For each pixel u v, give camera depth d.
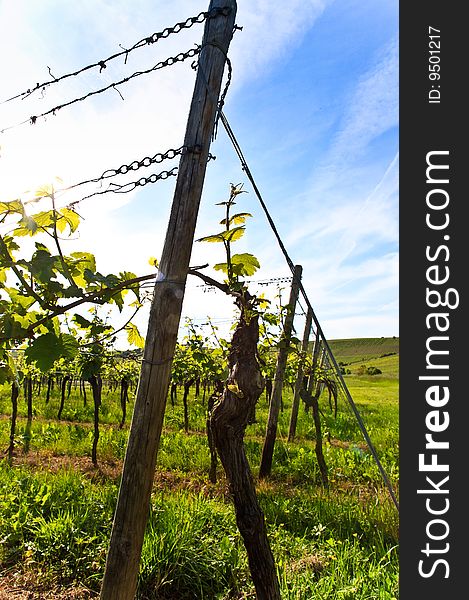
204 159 2.12
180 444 9.20
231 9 2.17
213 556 4.03
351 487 7.14
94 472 7.61
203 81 2.12
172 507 4.71
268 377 8.12
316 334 3.54
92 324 2.46
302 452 8.57
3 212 2.27
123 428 11.99
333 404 18.95
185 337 9.33
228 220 2.62
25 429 10.13
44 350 2.25
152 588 3.69
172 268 2.08
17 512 4.73
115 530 2.10
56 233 2.29
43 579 3.84
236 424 2.55
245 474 2.57
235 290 2.57
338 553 4.07
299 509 5.47
